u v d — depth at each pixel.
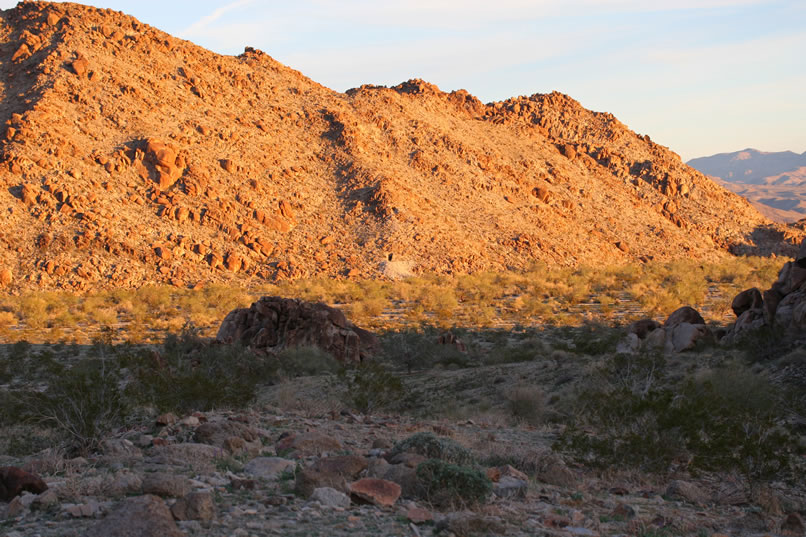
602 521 7.64
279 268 87.69
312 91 136.75
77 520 6.26
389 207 103.50
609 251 115.12
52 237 79.50
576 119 160.12
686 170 151.25
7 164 85.75
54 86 101.50
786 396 17.72
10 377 31.73
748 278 89.19
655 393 13.38
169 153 95.38
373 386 19.50
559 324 58.84
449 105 151.38
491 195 119.75
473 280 87.44
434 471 7.84
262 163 107.69
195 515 6.34
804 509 9.40
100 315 61.31
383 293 78.44
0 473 7.08
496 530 6.59
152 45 123.19
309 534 6.17
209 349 31.02
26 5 123.06
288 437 10.80
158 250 83.19
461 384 27.73
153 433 11.95
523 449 11.87
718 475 11.38
